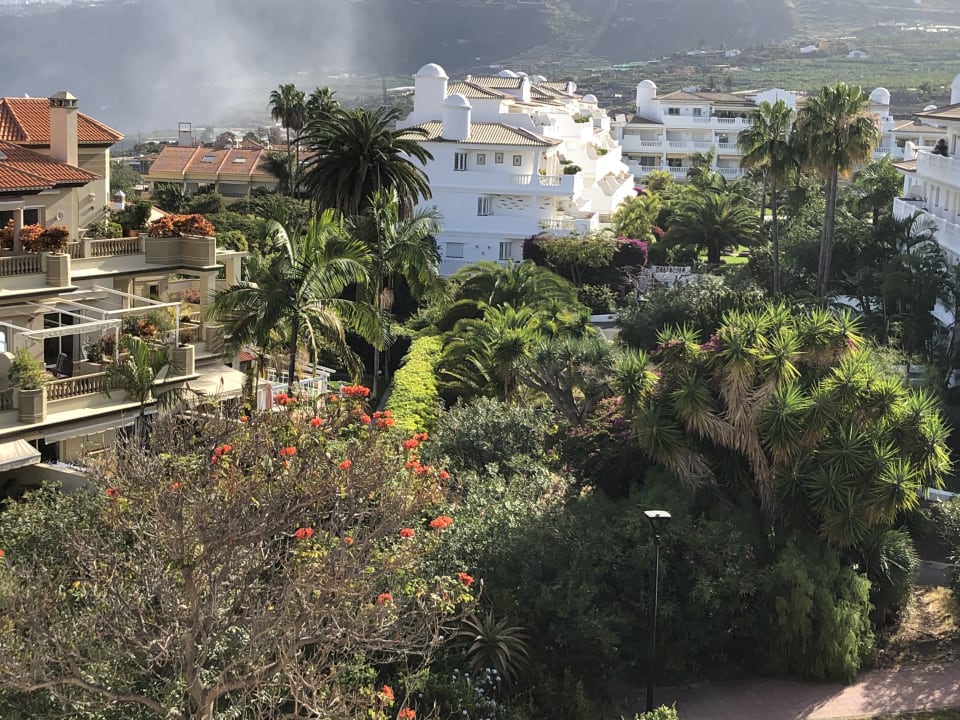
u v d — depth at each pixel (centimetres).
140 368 3098
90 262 3572
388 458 2414
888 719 2527
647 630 2645
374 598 2061
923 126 14038
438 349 5028
